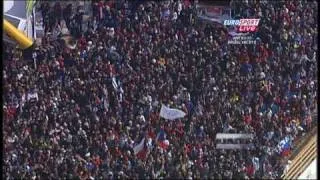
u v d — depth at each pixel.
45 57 131.50
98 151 112.75
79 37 137.62
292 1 139.88
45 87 125.88
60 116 119.56
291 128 114.38
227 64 130.75
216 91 125.12
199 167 109.06
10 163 109.81
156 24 139.88
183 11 140.62
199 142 113.94
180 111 119.94
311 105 119.38
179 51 134.62
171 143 113.75
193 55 133.12
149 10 141.50
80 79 128.50
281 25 136.88
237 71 129.38
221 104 121.75
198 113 120.12
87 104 123.19
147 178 109.06
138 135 115.75
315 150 109.62
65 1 139.75
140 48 135.75
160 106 121.94
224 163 108.94
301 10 138.75
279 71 129.12
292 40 134.75
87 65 131.38
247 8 139.00
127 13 141.25
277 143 112.00
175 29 139.00
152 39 137.62
